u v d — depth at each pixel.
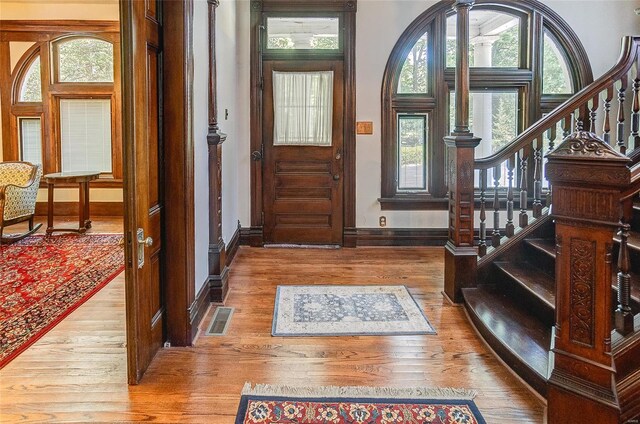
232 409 2.05
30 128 7.08
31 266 4.35
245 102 5.14
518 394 2.18
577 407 1.70
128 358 2.25
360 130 5.15
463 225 3.38
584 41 5.00
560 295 1.74
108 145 7.14
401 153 5.23
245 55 5.08
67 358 2.54
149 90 2.42
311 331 2.92
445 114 5.11
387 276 4.12
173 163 2.62
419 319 3.10
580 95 3.39
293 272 4.25
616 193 1.56
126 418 1.98
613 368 1.65
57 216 7.14
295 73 5.12
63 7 6.85
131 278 2.21
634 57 3.37
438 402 2.11
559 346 1.76
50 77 6.95
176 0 2.54
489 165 3.42
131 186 2.15
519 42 5.07
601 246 1.61
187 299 2.70
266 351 2.64
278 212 5.28
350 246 5.25
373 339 2.80
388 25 5.05
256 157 5.18
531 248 3.43
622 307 1.77
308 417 1.99
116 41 6.93
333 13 5.04
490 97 5.10
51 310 3.24
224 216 4.17
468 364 2.48
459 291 3.37
